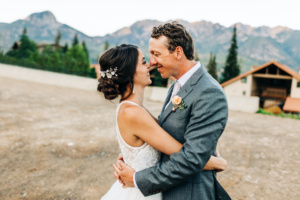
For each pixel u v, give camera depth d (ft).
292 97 110.42
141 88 5.34
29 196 11.02
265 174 14.61
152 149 5.11
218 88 4.61
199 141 4.33
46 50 206.28
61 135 20.57
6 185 11.84
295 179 13.96
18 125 22.61
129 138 4.88
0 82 55.83
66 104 38.14
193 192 4.84
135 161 4.99
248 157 17.74
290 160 17.21
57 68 126.82
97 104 41.09
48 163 14.75
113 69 5.00
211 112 4.42
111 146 18.47
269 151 19.35
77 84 69.56
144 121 4.61
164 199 5.04
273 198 11.74
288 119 40.29
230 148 19.86
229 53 184.55
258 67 118.01
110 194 5.91
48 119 26.35
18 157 15.26
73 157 15.99
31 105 33.53
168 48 4.88
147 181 4.57
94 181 12.80
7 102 33.27
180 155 4.33
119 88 5.12
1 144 17.21
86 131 22.59
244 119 36.86
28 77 73.15
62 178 12.97
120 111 4.92
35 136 19.72
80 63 204.23
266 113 47.21
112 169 14.39
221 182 13.42
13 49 229.66
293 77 110.32
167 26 4.92
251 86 122.01
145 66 5.28
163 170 4.46
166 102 5.88
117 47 5.21
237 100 49.90
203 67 5.08
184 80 4.99
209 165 4.97
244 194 12.10
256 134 25.67
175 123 4.82
